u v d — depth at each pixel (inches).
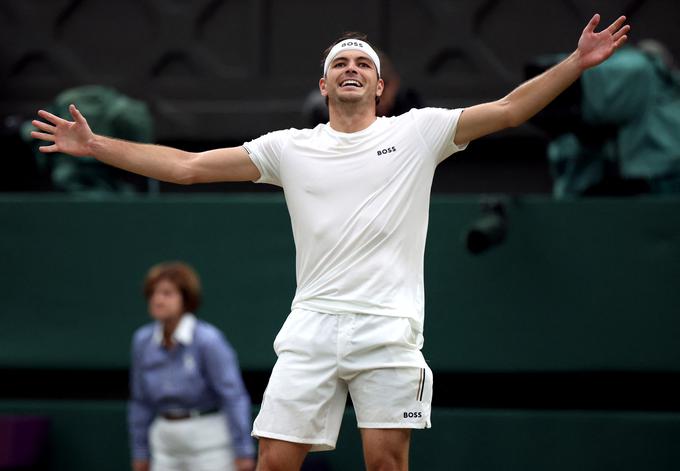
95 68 1390.3
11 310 1067.9
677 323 984.3
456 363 1004.6
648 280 989.2
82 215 1066.1
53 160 1168.2
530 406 1042.7
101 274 1059.9
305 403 574.2
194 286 929.5
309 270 593.0
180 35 1378.0
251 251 1041.5
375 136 595.8
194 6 1378.0
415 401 571.8
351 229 582.2
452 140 599.5
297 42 1370.6
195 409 926.4
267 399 581.9
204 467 925.2
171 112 1366.9
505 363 999.0
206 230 1048.8
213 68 1373.0
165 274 923.4
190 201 1052.5
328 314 578.6
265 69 1370.6
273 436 574.6
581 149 1050.7
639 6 1307.8
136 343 941.8
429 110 604.4
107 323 1057.5
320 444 579.8
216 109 1363.2
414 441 1011.9
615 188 1027.9
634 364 986.7
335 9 1364.4
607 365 989.2
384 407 569.0
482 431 1005.2
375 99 617.6
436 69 1344.7
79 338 1059.3
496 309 1002.1
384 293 576.1
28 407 1066.1
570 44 1320.1
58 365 1061.1
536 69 960.3
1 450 1014.4
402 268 584.7
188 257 1048.2
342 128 604.1
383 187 587.2
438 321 1006.4
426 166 596.7
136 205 1059.9
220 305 1040.2
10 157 1347.2
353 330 572.4
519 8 1331.2
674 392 1027.9
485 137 1310.3
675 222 988.6
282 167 607.2
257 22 1366.9
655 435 986.1
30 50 1387.8
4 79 1389.0
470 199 1010.1
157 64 1381.6
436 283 1008.2
